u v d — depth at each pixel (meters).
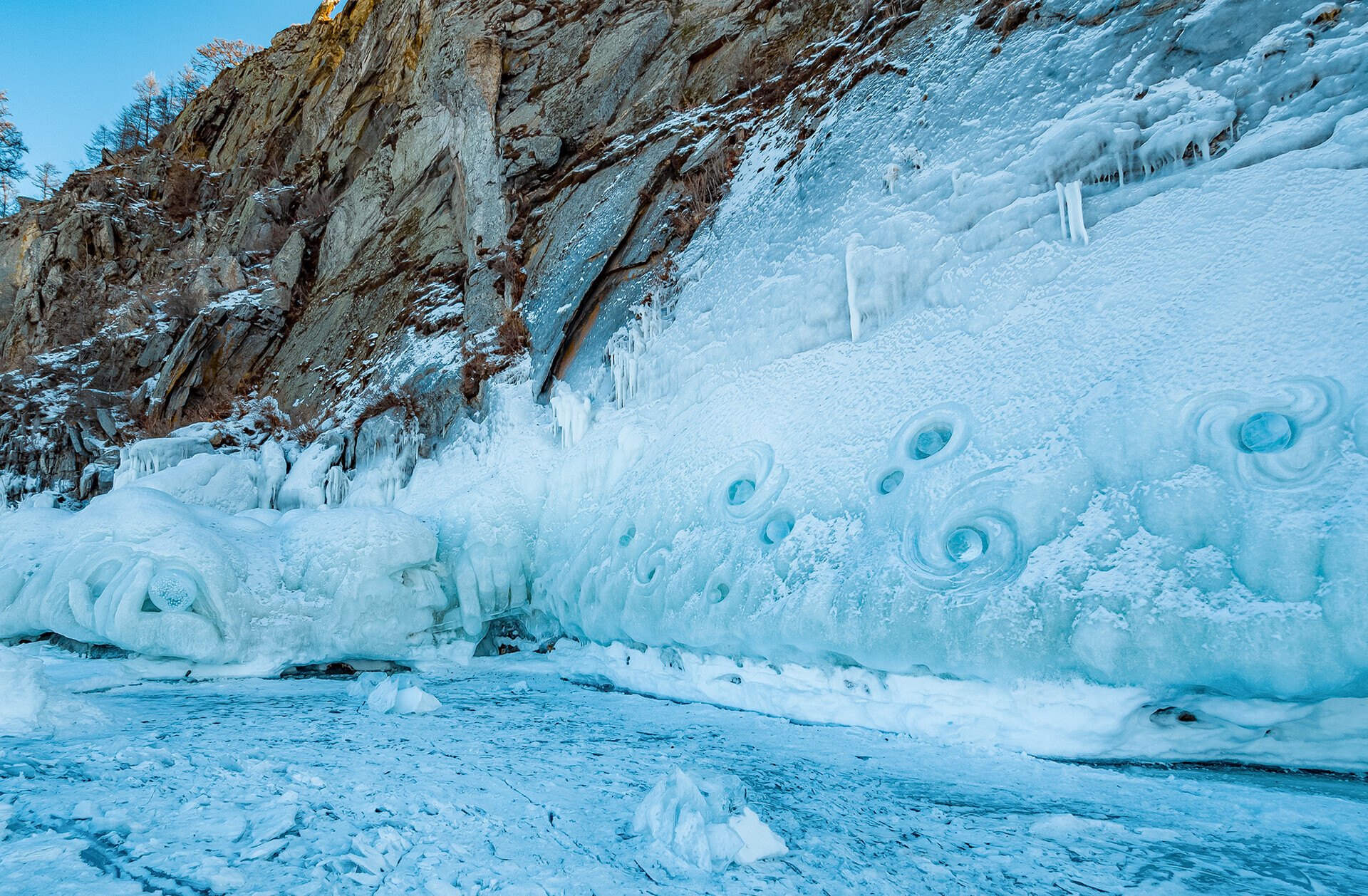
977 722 5.12
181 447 15.48
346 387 17.12
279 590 9.09
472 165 17.50
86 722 5.16
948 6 10.38
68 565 8.47
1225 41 6.89
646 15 16.50
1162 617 4.14
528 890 2.58
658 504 8.10
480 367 13.72
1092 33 8.06
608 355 11.54
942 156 8.45
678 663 7.53
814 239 9.23
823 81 11.72
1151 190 6.45
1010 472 5.29
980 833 3.43
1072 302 6.12
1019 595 4.74
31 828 2.90
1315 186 5.31
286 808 3.26
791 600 5.95
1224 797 3.91
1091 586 4.48
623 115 15.86
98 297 25.17
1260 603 3.87
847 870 2.96
